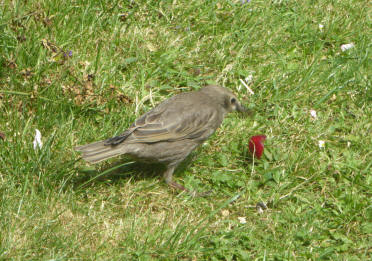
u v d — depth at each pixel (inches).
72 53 480.7
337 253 367.2
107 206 382.9
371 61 537.6
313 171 425.4
